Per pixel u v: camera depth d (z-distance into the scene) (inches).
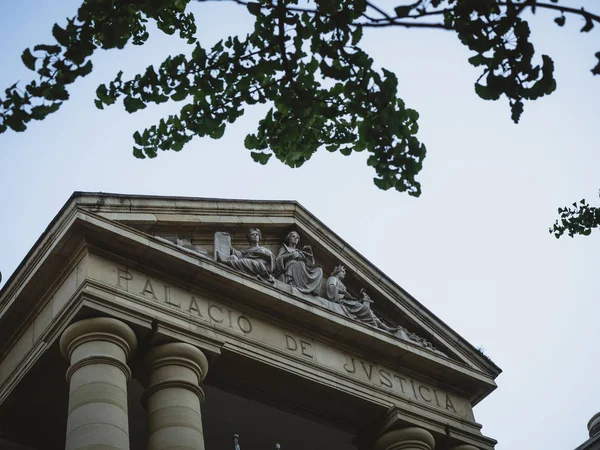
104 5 574.6
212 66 626.8
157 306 1067.9
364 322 1282.0
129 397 1173.7
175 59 629.0
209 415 1235.2
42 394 1077.1
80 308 1000.2
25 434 1103.0
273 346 1161.4
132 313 1034.1
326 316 1220.5
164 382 1020.5
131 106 631.8
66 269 1073.5
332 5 556.1
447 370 1336.1
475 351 1406.3
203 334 1082.7
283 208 1290.6
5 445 1082.1
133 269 1091.3
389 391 1257.4
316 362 1197.7
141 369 1043.9
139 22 793.6
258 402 1186.6
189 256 1121.4
